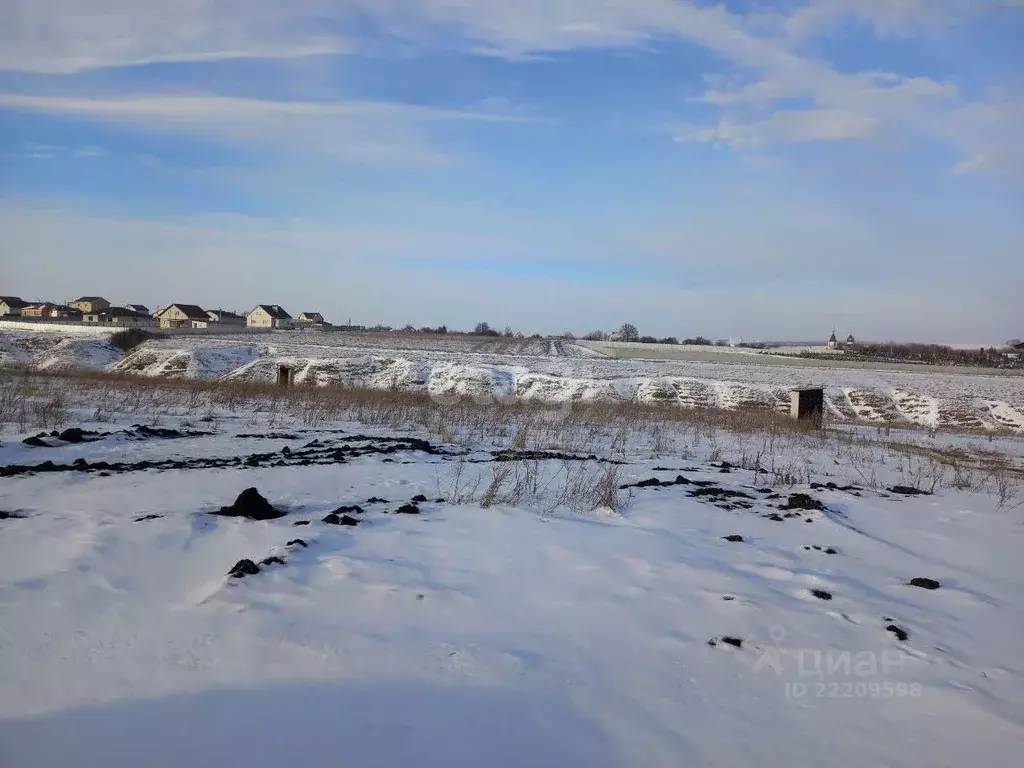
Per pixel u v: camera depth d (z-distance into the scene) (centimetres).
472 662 494
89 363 5322
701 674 500
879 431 2820
